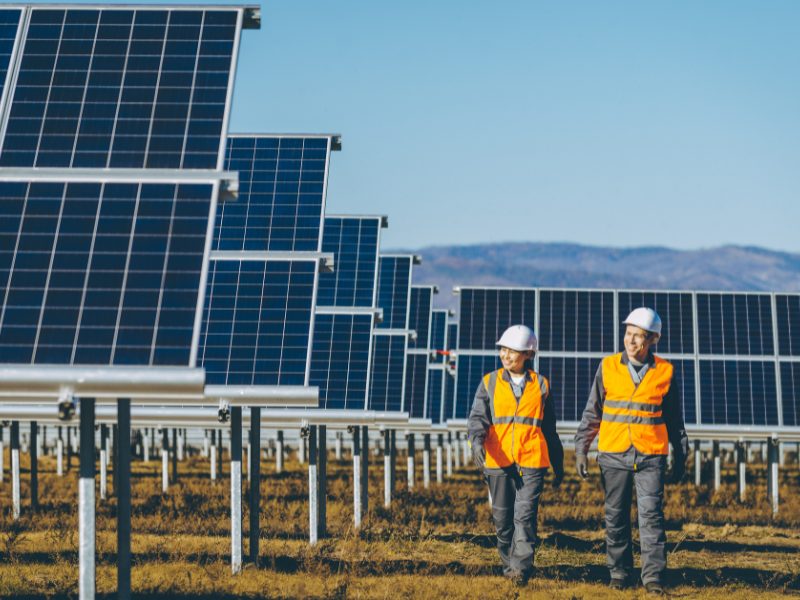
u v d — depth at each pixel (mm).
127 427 12938
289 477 42938
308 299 21266
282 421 21250
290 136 27750
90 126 15734
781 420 35031
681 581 17656
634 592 15977
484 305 37750
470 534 23312
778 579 17969
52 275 13039
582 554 20781
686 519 27141
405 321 45156
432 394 53375
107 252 13227
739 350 36000
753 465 54938
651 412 16172
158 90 16031
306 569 17828
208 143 15414
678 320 36438
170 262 13047
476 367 37250
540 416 16734
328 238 35312
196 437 66688
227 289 21578
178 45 16531
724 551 21766
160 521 24781
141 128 15625
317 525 21906
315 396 16672
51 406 21344
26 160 15375
